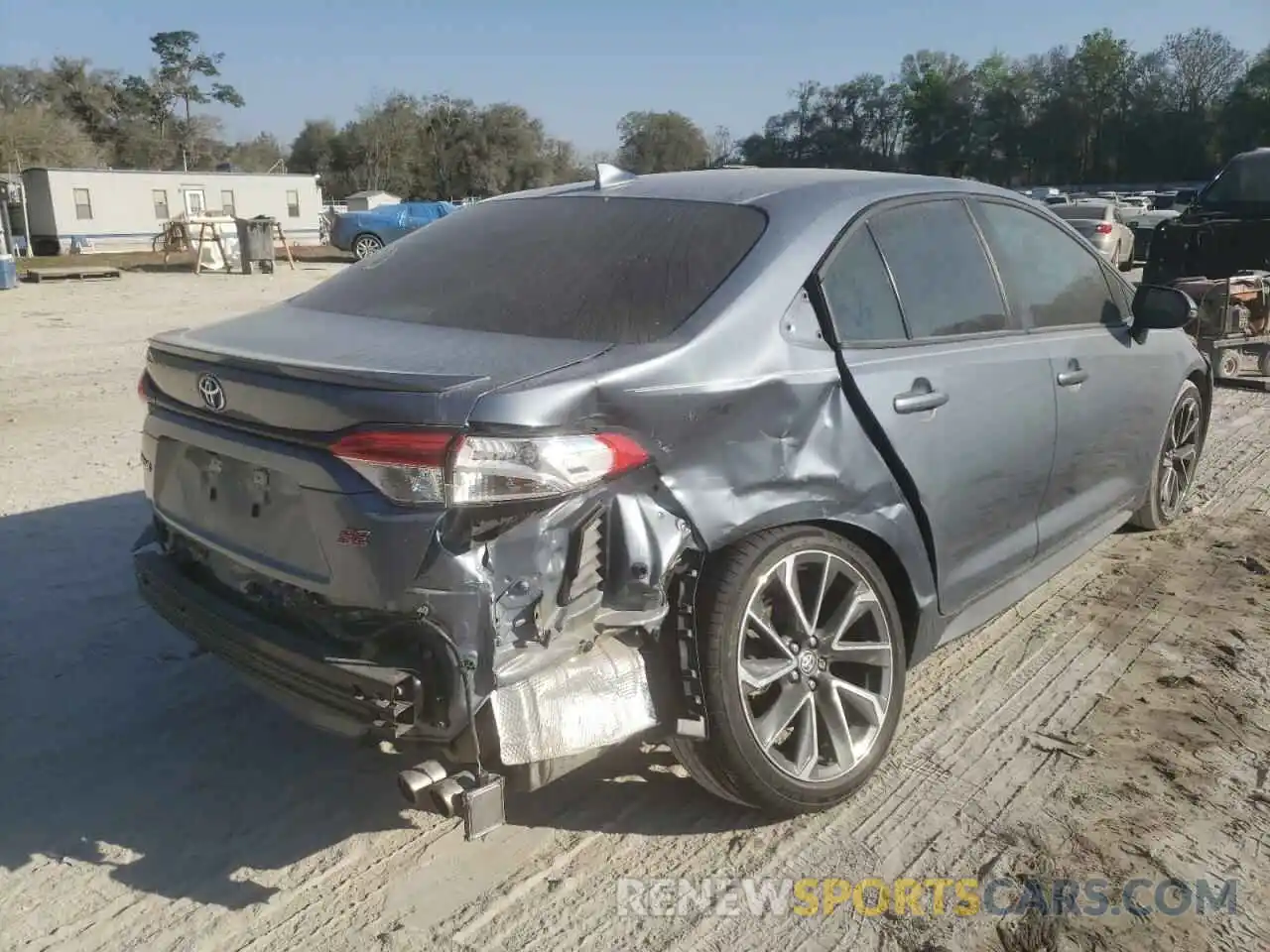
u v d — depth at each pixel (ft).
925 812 10.68
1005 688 13.17
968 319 12.35
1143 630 14.75
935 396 11.23
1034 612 15.37
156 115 319.06
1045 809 10.71
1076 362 13.83
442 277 11.31
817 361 10.27
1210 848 10.13
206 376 9.70
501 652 8.38
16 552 17.37
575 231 11.41
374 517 8.33
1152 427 16.34
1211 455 23.65
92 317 49.67
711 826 10.47
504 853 10.10
